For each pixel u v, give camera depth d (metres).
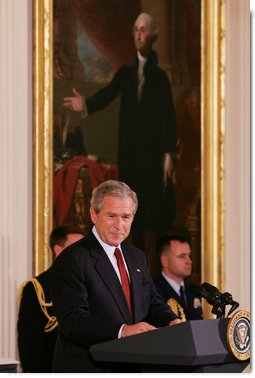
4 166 17.44
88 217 18.53
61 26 18.47
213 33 20.11
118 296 11.05
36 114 17.88
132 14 19.42
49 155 17.95
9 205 17.42
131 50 19.38
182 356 9.02
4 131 17.53
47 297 14.98
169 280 17.98
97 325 10.30
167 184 19.61
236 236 20.27
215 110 20.09
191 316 18.08
